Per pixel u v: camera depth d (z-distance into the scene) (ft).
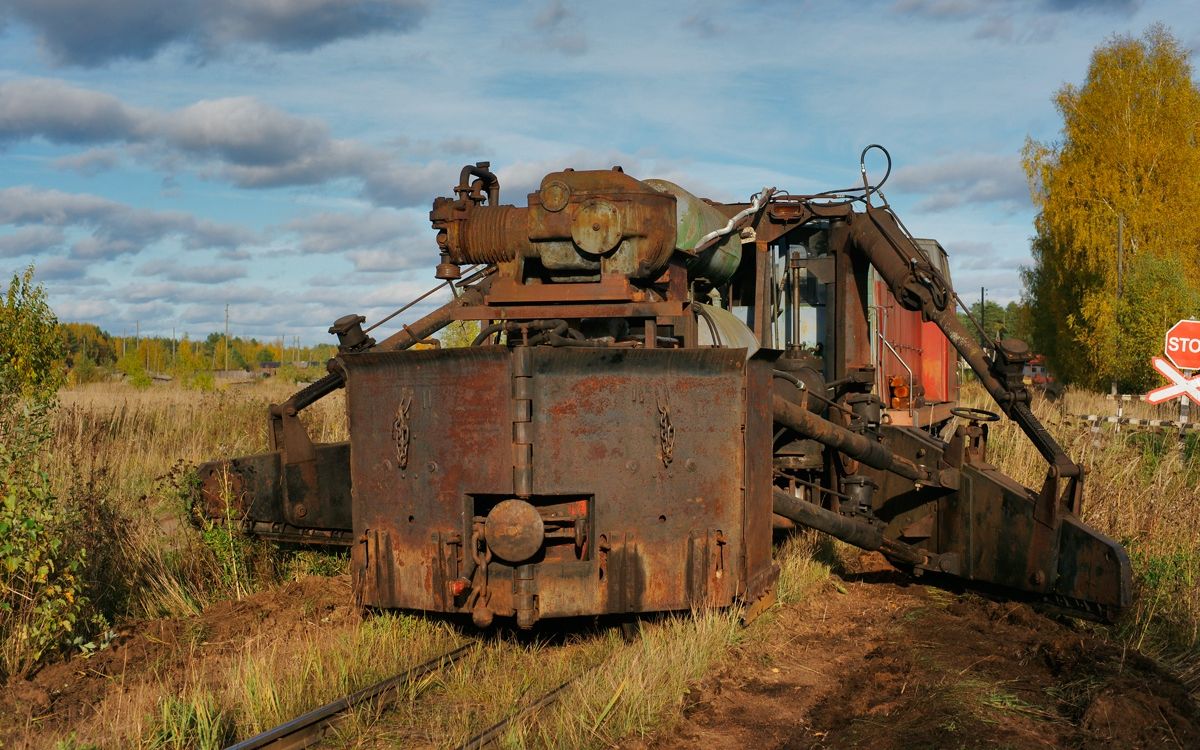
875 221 31.78
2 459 24.16
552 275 25.48
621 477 21.44
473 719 18.81
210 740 17.40
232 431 62.28
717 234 28.60
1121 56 162.20
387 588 22.56
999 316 291.38
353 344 25.48
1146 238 157.58
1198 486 39.14
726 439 22.40
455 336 64.64
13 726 19.20
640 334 26.81
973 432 29.40
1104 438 55.42
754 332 33.45
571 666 21.63
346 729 18.25
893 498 31.09
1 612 23.06
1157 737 18.10
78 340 322.14
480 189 26.61
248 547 30.35
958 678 21.43
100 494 31.48
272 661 20.81
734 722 19.11
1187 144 157.89
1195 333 48.67
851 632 25.76
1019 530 27.35
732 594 22.44
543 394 20.99
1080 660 22.33
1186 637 24.90
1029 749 17.54
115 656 23.41
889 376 39.40
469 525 21.58
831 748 17.92
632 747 17.65
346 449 29.96
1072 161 164.14
